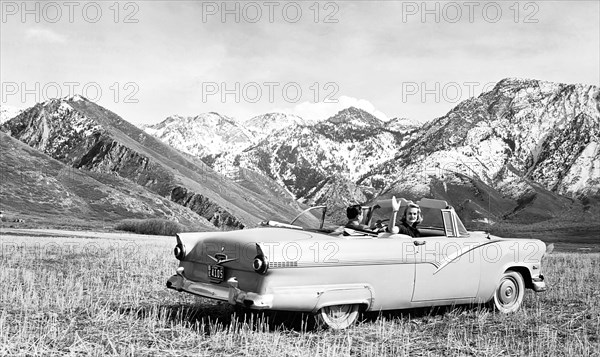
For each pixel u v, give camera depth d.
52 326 6.90
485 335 7.39
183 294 9.95
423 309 8.86
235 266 7.14
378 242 7.64
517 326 7.96
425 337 7.25
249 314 8.23
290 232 7.66
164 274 12.62
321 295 7.12
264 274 6.84
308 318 7.66
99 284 10.83
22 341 6.31
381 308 7.70
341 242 7.35
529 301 9.98
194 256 7.71
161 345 6.43
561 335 7.54
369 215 8.84
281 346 6.50
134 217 88.88
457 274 8.34
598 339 7.32
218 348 6.38
